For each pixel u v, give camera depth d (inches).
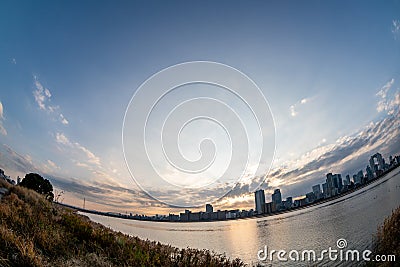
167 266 300.2
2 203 351.3
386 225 317.7
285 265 323.3
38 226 294.0
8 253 207.9
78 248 275.6
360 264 279.1
